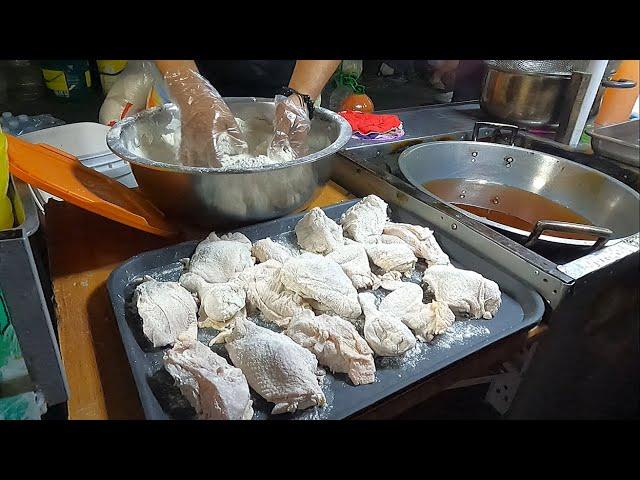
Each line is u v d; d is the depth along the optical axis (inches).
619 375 33.7
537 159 41.0
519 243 27.9
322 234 26.8
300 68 40.6
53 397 18.4
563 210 38.5
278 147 31.0
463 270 25.7
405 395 19.9
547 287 24.0
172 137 33.5
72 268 26.3
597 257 25.4
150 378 19.2
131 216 26.1
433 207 29.9
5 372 17.8
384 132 43.6
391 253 26.1
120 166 37.1
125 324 20.8
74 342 21.3
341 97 52.4
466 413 26.5
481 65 58.8
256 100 35.1
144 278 23.6
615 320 29.4
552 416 31.8
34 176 23.8
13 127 48.7
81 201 24.6
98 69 57.6
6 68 58.2
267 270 24.4
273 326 22.6
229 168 25.5
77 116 57.6
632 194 34.7
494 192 40.8
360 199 32.7
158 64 35.3
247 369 19.1
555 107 46.2
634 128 47.7
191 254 26.1
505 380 25.4
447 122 49.4
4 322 17.3
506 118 48.8
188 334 20.7
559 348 26.8
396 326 20.9
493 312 23.6
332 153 28.3
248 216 28.4
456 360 20.2
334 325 20.9
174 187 26.4
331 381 19.9
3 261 15.2
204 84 31.1
